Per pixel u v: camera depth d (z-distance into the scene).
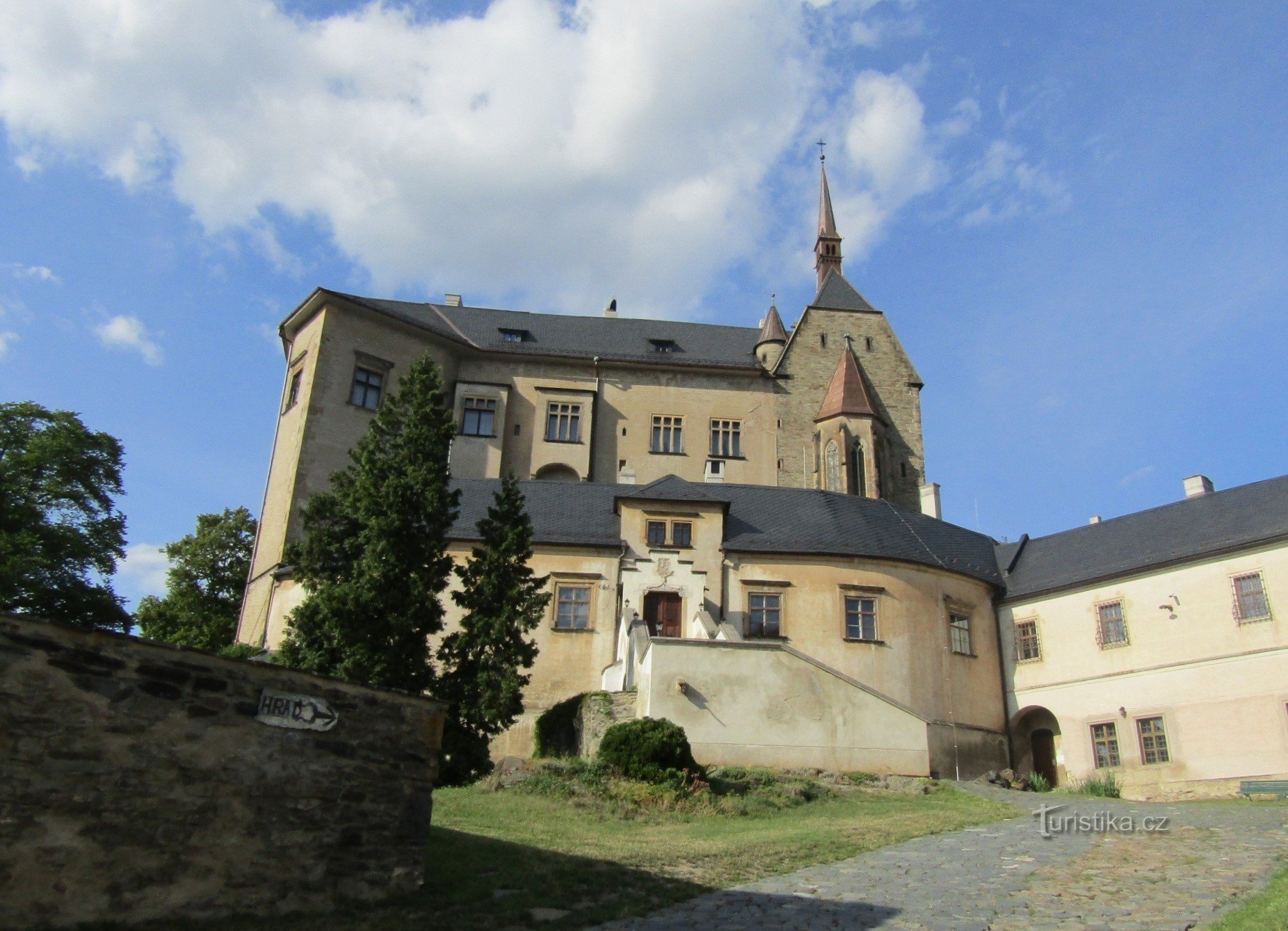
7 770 10.08
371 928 11.47
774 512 40.62
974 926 12.16
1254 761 31.91
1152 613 35.88
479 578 29.42
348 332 50.59
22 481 43.81
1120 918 12.41
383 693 13.41
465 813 19.55
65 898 10.17
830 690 29.92
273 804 11.98
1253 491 36.72
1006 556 43.34
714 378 57.88
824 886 14.77
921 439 58.47
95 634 10.98
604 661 35.88
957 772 35.72
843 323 60.53
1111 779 33.50
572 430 55.12
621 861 15.95
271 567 45.03
